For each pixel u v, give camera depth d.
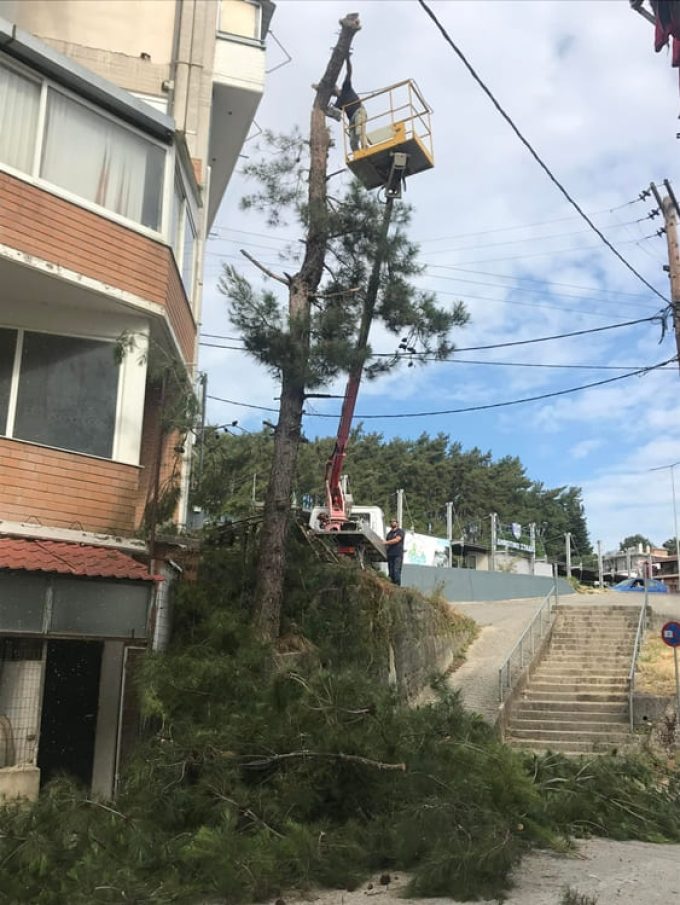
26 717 7.98
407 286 10.41
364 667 10.94
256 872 5.54
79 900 5.05
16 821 5.95
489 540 47.06
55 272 9.30
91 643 9.27
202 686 7.85
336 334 10.32
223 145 17.27
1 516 8.87
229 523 11.65
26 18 15.18
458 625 19.53
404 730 6.92
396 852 6.11
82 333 10.04
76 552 8.64
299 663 9.20
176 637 10.04
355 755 6.71
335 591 11.92
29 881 5.35
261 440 12.60
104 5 15.50
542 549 57.88
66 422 9.71
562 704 15.02
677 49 7.98
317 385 10.31
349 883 5.85
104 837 5.81
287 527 11.54
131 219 10.32
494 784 6.81
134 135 10.59
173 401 10.31
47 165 9.59
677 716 13.91
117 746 8.94
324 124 11.62
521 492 73.12
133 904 5.06
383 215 10.80
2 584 7.63
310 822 6.53
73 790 6.32
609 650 17.77
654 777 9.40
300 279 11.00
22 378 9.62
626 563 77.25
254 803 6.33
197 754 6.66
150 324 10.48
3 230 8.96
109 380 10.05
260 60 16.00
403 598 14.38
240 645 9.06
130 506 9.85
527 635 17.92
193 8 15.37
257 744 6.77
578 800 7.99
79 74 9.86
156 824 6.13
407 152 12.75
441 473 66.88
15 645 8.05
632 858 6.76
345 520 16.31
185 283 12.40
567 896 5.29
